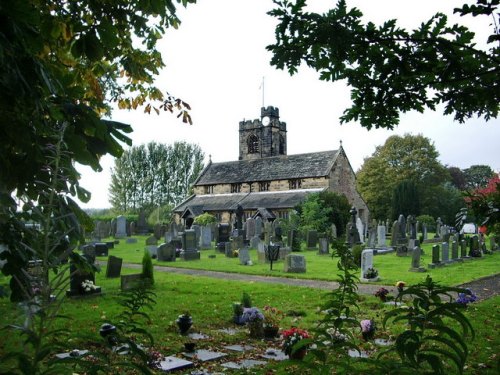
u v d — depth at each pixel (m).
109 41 3.80
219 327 10.02
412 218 38.97
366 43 4.05
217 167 62.38
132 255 28.94
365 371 2.57
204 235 33.94
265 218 46.66
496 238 32.53
